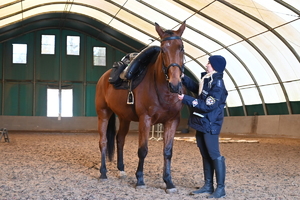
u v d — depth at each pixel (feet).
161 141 44.09
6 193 13.43
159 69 13.25
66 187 14.55
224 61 12.96
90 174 17.76
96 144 37.76
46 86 76.69
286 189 14.46
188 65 68.13
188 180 16.22
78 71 78.18
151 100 13.62
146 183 15.48
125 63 15.88
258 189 14.40
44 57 76.84
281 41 44.80
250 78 57.82
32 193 13.43
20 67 75.66
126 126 17.26
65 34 77.66
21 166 20.27
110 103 16.30
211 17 47.55
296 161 23.67
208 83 12.86
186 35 56.24
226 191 13.93
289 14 38.83
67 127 75.87
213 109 12.71
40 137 49.60
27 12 60.08
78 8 61.67
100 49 79.20
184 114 80.84
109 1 53.72
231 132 64.64
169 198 12.69
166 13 51.31
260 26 44.62
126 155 26.61
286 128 51.93
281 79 51.65
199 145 13.64
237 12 43.86
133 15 56.03
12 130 72.49
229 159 24.66
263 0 38.32
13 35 73.36
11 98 75.15
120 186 14.85
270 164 22.08
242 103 63.26
